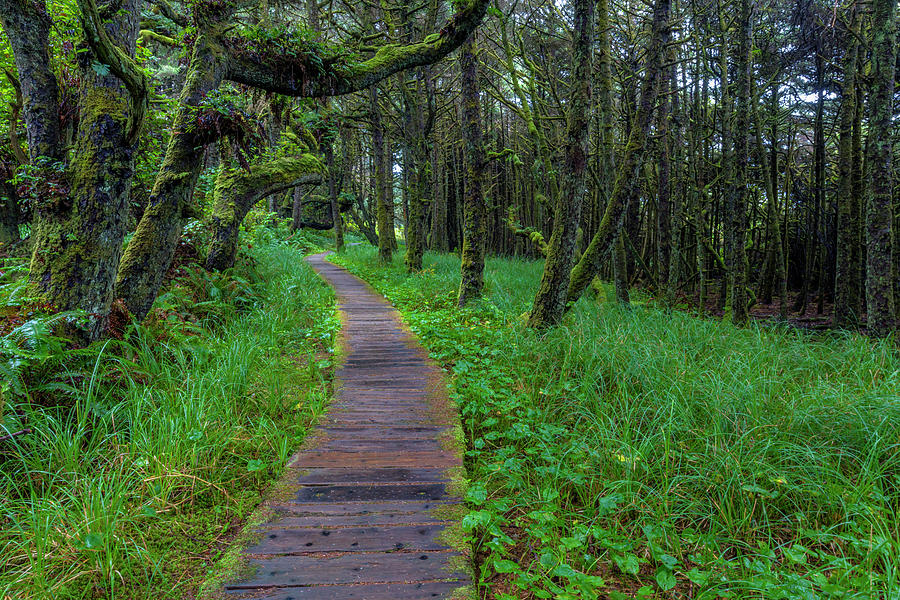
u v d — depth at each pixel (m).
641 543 2.71
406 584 2.34
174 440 3.38
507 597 2.28
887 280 5.43
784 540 2.77
